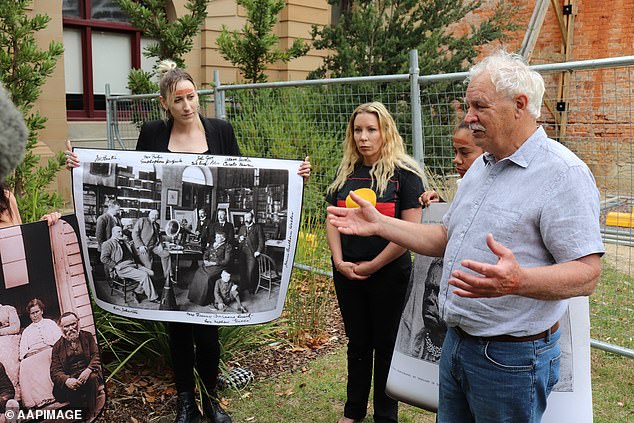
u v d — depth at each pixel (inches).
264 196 132.8
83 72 392.5
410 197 121.7
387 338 126.3
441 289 87.9
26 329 109.8
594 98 200.2
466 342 84.1
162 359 154.7
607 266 215.2
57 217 114.0
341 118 234.5
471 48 373.1
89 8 388.5
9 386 108.0
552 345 82.1
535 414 82.5
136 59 416.5
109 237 133.6
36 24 228.4
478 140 80.4
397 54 352.5
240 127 277.6
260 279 133.7
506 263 70.5
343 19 370.6
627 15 420.2
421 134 183.9
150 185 132.0
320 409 143.3
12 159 76.0
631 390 151.2
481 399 82.6
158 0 335.6
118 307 135.0
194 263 132.0
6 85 217.8
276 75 459.2
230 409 143.1
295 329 180.2
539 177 77.4
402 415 140.6
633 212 195.5
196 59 416.8
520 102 77.6
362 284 127.3
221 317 132.4
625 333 179.0
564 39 443.2
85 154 133.2
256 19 351.6
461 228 84.4
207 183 131.7
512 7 445.1
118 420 135.6
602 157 197.5
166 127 139.4
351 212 96.0
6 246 108.3
